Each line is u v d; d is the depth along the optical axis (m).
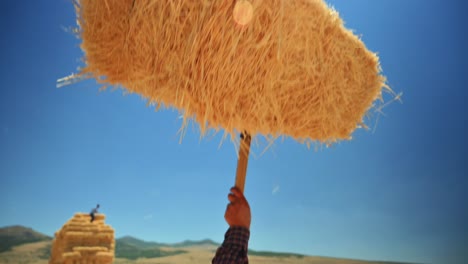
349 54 1.60
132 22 1.33
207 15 1.27
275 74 1.35
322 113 1.53
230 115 1.36
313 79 1.45
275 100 1.39
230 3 1.26
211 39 1.27
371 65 1.76
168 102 1.46
